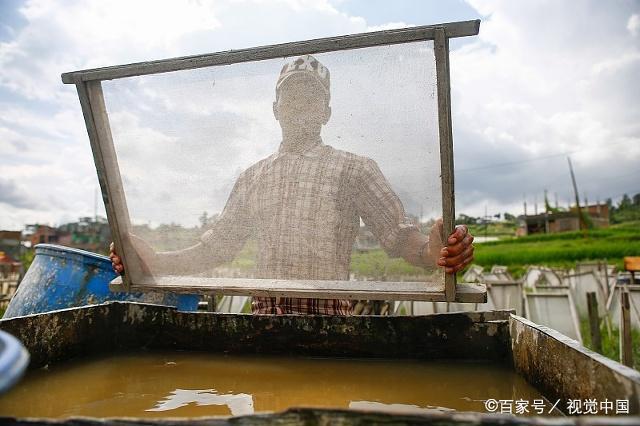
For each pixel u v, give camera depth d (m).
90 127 1.75
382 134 1.60
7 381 0.57
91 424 0.78
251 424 0.78
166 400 1.37
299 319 1.83
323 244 1.67
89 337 1.83
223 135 1.74
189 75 1.71
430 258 1.55
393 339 1.77
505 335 1.70
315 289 1.63
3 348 0.66
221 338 1.87
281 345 1.83
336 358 1.79
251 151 1.74
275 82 1.68
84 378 1.57
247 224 1.75
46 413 1.27
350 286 1.62
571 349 1.17
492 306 5.11
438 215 1.54
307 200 1.69
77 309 1.79
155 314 1.94
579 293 6.85
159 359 1.79
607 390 0.98
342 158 1.65
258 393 1.42
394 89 1.56
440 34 1.43
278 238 1.71
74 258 2.49
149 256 1.81
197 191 1.78
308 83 1.64
